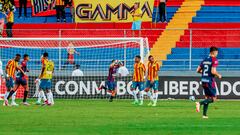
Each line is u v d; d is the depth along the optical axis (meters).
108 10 101.75
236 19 102.00
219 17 101.81
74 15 101.88
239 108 64.50
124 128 42.28
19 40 84.50
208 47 94.56
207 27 100.06
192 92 81.06
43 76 68.50
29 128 42.25
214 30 94.81
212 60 50.88
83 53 93.31
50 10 104.44
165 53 94.69
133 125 44.50
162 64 91.88
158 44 95.88
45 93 74.75
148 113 56.38
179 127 43.12
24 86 69.31
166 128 42.34
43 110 60.22
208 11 103.00
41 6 104.44
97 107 65.12
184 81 81.19
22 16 104.75
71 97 81.88
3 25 97.94
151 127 43.09
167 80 81.31
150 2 100.69
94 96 81.62
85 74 81.75
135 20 96.12
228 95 80.94
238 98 80.94
